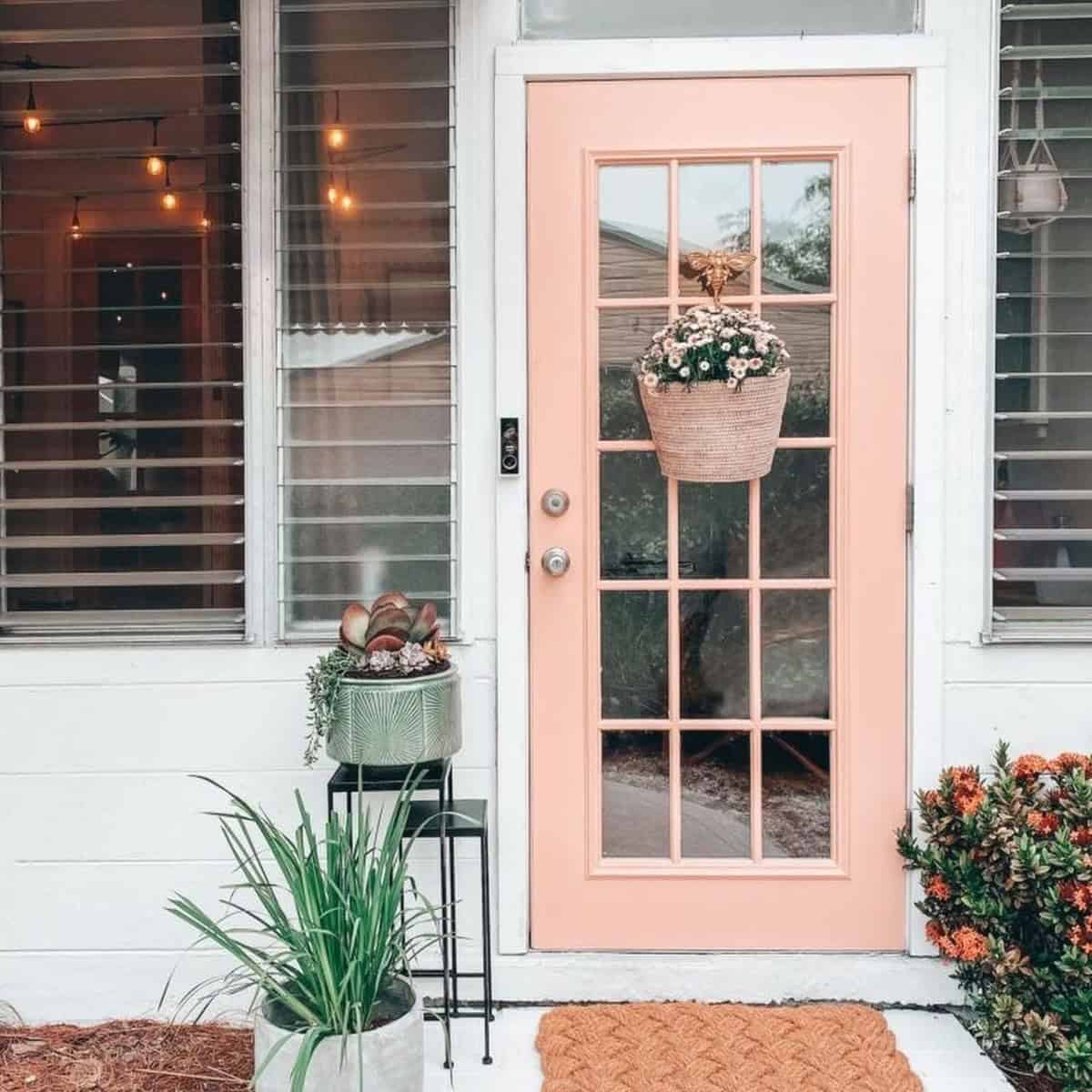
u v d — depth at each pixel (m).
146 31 2.23
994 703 2.23
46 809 2.26
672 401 2.05
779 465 2.26
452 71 2.21
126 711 2.25
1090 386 2.22
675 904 2.26
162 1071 2.06
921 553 2.22
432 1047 2.06
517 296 2.23
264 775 2.26
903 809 2.24
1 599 2.29
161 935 2.27
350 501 2.26
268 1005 1.75
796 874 2.25
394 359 2.25
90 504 2.25
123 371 2.26
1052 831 1.95
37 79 2.25
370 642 1.95
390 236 2.24
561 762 2.27
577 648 2.26
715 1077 1.92
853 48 2.18
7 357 2.28
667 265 2.24
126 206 2.25
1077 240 2.22
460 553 2.25
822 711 2.27
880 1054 2.00
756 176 2.22
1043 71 2.20
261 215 2.23
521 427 2.24
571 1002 2.23
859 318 2.22
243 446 2.25
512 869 2.26
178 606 2.29
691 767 2.27
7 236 2.27
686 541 2.26
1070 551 2.23
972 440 2.22
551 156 2.23
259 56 2.22
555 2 2.25
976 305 2.21
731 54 2.19
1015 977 1.93
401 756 1.90
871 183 2.21
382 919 1.74
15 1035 2.21
